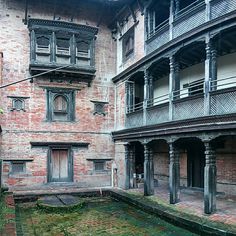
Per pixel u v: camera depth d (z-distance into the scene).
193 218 9.80
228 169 12.91
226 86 12.54
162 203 12.36
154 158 18.25
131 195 14.59
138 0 15.79
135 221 11.09
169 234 9.43
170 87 12.55
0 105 15.70
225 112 9.59
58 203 13.22
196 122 10.60
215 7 10.61
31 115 17.05
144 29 15.63
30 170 16.81
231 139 12.80
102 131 18.59
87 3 18.66
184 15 12.11
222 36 10.66
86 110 18.33
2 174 16.23
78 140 17.95
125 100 17.38
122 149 17.44
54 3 17.91
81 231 10.00
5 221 9.41
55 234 9.68
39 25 16.91
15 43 16.98
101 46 19.09
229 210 10.65
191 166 15.32
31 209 13.30
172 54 12.54
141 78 17.19
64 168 17.66
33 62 16.72
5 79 16.64
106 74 19.08
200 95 10.62
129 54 17.66
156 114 13.48
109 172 18.50
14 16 17.11
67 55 17.55
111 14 19.30
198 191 14.49
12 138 16.56
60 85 17.77
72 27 17.53
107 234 9.65
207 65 10.52
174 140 12.05
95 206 13.88
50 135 17.36
